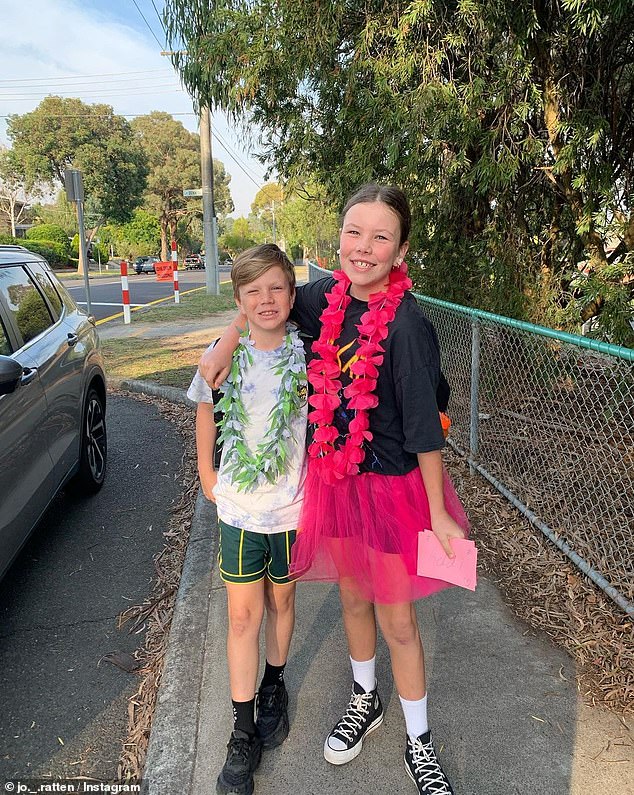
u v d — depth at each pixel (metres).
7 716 2.39
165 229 61.06
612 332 4.39
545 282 5.23
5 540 2.72
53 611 3.06
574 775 1.97
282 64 5.34
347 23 5.22
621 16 3.63
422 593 1.86
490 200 5.39
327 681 2.42
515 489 3.88
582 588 2.94
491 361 4.54
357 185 5.29
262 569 2.00
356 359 1.75
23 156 42.91
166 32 6.23
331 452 1.83
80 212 10.20
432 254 5.86
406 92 4.50
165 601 3.13
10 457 2.80
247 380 1.91
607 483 3.72
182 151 57.84
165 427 5.95
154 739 2.17
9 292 3.48
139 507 4.21
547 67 4.46
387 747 2.10
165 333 10.95
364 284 1.78
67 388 3.77
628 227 4.80
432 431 1.65
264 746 2.09
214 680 2.44
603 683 2.36
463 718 2.20
